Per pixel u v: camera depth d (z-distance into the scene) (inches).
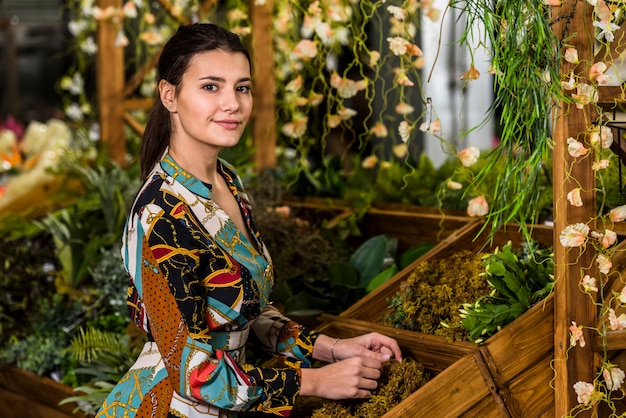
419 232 127.3
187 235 76.2
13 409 130.9
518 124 82.0
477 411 82.1
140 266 77.4
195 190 79.4
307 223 134.7
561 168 81.8
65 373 124.3
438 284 97.0
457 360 83.8
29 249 140.7
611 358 86.1
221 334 80.5
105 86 157.4
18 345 129.8
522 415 84.1
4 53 290.0
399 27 111.0
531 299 88.8
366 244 119.2
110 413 80.8
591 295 83.9
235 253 79.9
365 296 104.0
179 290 75.3
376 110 181.9
